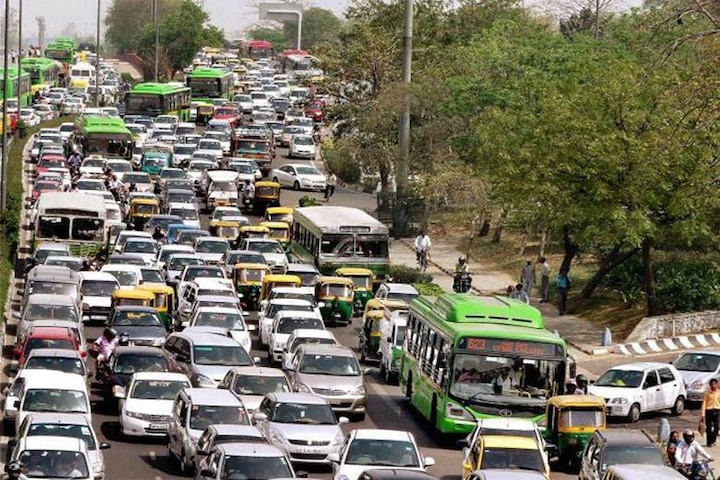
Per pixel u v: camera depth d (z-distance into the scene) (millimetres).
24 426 76562
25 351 104000
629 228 129875
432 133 199875
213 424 80500
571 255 144250
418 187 187875
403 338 115625
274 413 85125
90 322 131000
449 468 87750
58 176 199000
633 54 177125
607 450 77750
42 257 148375
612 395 105625
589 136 133250
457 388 92000
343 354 103125
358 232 152875
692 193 129250
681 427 104938
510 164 140625
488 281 165375
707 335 131500
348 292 142500
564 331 136750
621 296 145875
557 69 179500
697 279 138625
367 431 76375
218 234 174000
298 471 84312
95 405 100938
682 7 118188
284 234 176625
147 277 141625
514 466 76312
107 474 81188
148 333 113250
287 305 127625
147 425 88938
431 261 179125
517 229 186625
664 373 108938
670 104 131625
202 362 101000
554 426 89250
